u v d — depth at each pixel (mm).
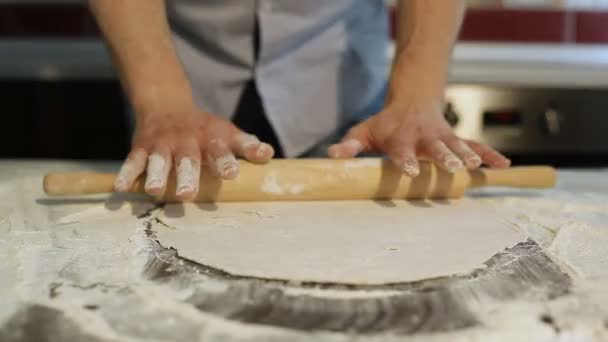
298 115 1003
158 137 710
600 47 1730
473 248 575
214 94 991
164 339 410
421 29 821
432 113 767
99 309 454
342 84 1018
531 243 604
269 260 540
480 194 799
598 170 981
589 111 1400
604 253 580
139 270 528
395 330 421
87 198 752
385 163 740
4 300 468
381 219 666
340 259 543
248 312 449
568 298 474
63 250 577
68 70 1364
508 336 416
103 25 804
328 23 983
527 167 781
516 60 1451
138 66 776
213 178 705
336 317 442
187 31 982
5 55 1427
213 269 526
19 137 1396
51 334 418
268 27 935
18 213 694
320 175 723
